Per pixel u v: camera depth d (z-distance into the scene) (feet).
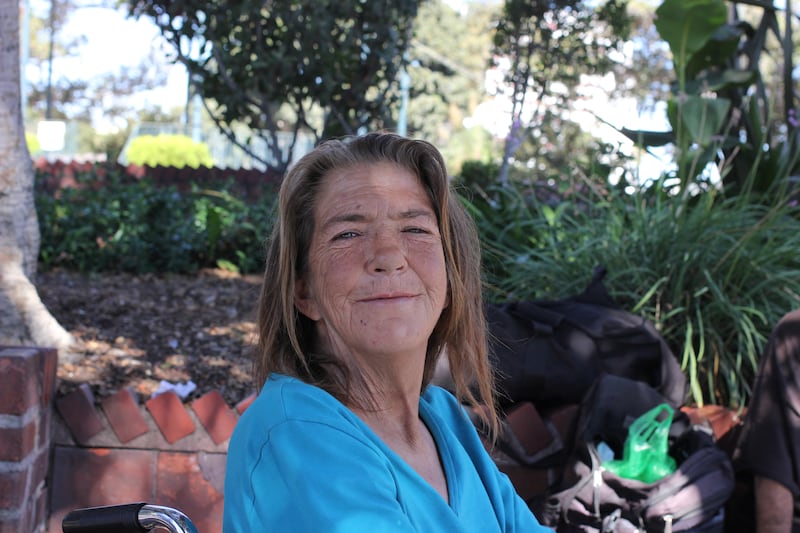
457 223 4.91
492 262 14.38
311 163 4.40
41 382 9.09
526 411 9.95
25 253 11.58
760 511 8.68
